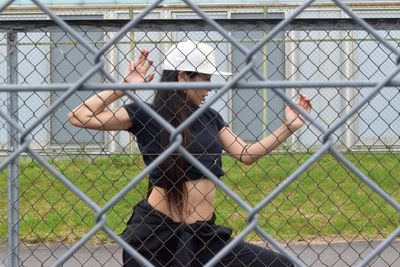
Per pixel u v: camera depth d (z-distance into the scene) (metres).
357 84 1.88
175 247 3.61
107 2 13.20
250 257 3.67
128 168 6.44
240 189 6.83
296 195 7.57
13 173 4.39
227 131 3.69
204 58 3.58
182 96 3.52
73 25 4.19
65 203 7.16
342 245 6.94
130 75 3.14
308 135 6.95
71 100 6.92
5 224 6.36
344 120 1.90
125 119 3.50
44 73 9.30
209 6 12.35
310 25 4.22
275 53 7.46
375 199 7.40
